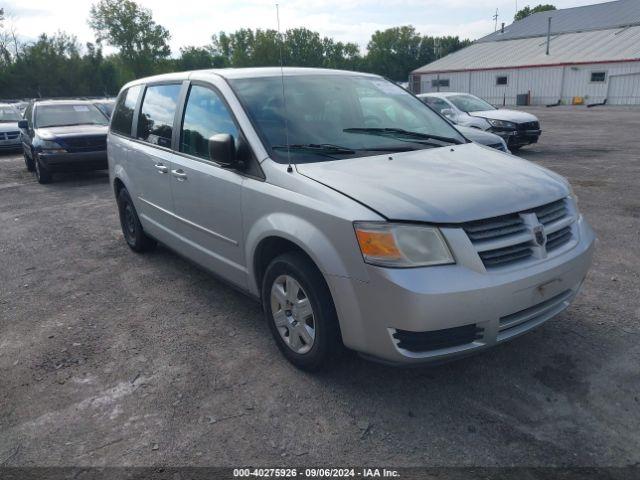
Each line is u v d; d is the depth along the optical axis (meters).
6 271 5.51
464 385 3.15
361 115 4.02
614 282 4.52
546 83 37.62
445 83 45.12
